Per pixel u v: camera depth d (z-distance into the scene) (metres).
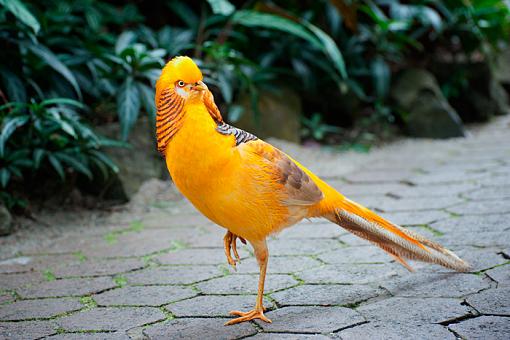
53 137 3.15
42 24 3.26
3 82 3.22
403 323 2.45
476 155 3.72
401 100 4.44
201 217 3.14
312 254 2.80
